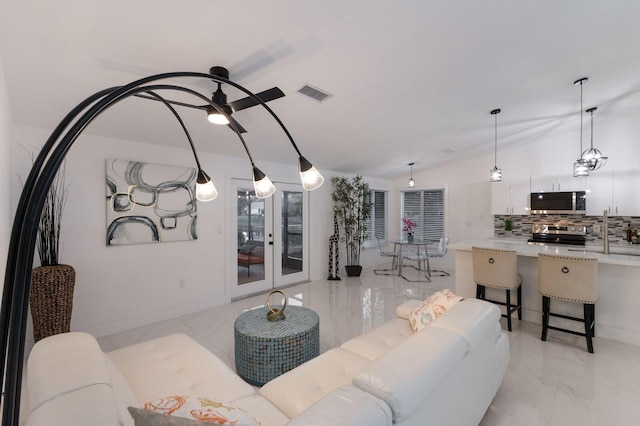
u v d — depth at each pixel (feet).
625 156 15.83
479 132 15.56
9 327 2.19
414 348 4.81
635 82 11.32
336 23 6.45
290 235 18.20
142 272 12.19
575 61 9.39
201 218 13.93
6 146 7.10
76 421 3.44
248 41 6.60
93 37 6.01
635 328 10.02
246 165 15.74
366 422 3.33
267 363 7.72
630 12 7.21
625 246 15.19
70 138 2.48
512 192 18.72
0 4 5.05
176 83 7.88
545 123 15.46
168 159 12.89
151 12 5.56
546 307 10.42
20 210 2.27
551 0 6.58
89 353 5.06
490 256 11.29
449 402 4.97
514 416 6.84
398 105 11.09
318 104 10.22
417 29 6.97
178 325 12.22
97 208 11.09
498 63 8.95
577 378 8.23
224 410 3.68
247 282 16.02
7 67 6.62
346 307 14.23
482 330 6.01
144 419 3.29
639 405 7.12
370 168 20.62
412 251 23.49
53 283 9.08
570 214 17.24
